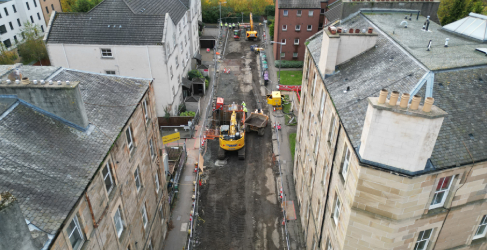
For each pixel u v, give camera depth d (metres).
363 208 14.81
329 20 46.03
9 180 12.22
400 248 15.64
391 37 22.41
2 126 14.06
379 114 12.46
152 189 23.61
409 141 12.51
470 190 14.72
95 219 14.73
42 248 10.88
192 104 44.66
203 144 38.81
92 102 18.45
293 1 57.34
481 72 16.92
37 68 19.77
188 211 29.61
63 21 38.50
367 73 20.05
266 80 54.38
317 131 23.36
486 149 14.01
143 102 21.22
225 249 25.94
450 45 20.98
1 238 9.56
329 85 21.02
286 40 60.00
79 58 38.53
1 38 57.88
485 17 22.33
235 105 42.41
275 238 26.98
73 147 15.10
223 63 62.97
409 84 16.48
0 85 15.20
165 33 37.97
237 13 89.06
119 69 39.34
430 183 13.70
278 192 31.98
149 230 22.77
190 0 55.53
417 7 29.11
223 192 31.89
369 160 13.64
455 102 15.38
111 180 16.84
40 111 15.79
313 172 23.83
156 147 24.39
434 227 15.52
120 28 38.28
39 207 11.91
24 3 61.94
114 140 16.53
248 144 39.28
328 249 19.72
